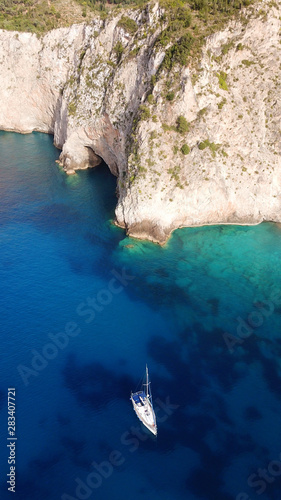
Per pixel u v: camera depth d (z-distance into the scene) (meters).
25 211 71.94
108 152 82.19
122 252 62.41
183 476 35.16
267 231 68.00
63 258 60.56
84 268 58.78
